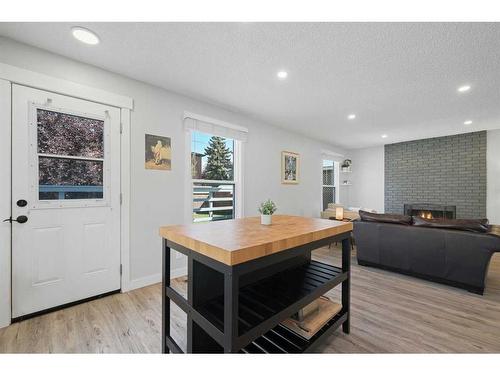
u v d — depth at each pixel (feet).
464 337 5.28
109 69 7.20
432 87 8.36
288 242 3.80
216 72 7.39
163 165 8.58
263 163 12.87
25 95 5.93
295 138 15.16
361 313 6.35
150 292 7.58
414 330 5.56
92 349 4.83
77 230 6.73
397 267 9.22
